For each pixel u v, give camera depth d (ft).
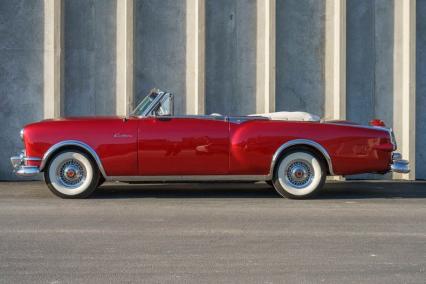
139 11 43.65
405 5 43.98
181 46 44.04
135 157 31.30
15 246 21.27
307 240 22.33
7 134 42.57
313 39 44.73
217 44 44.01
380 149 32.24
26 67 42.50
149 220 26.05
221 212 28.12
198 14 42.86
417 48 45.27
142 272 18.15
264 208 29.35
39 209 28.76
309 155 32.07
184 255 20.13
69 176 31.86
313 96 44.83
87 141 31.19
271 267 18.72
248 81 44.32
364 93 44.78
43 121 31.89
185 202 31.22
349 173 32.30
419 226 25.03
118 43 43.21
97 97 43.16
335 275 17.88
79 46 43.01
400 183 41.32
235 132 31.65
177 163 31.50
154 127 31.45
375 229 24.36
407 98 43.68
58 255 20.08
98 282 17.15
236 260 19.51
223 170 31.76
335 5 43.80
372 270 18.43
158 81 43.93
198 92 43.01
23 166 31.35
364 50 44.75
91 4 43.01
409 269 18.56
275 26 43.57
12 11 42.39
